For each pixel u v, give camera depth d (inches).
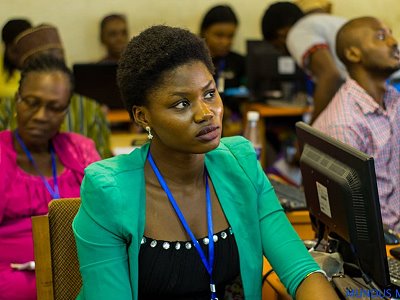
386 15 233.0
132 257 60.9
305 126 76.5
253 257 64.9
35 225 69.6
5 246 89.6
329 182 68.0
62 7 225.0
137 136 175.6
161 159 62.9
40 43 134.2
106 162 63.4
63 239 70.1
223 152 66.6
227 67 223.8
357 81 104.0
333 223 70.8
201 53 58.9
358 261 67.3
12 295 86.7
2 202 88.5
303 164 75.5
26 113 90.3
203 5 235.0
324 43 151.6
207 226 63.7
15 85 165.6
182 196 63.5
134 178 62.5
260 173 67.1
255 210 65.5
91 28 229.0
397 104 102.4
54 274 70.3
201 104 57.7
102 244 60.2
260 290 65.5
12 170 90.0
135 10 230.8
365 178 62.1
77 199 70.5
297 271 62.9
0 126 118.1
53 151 94.6
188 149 58.7
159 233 62.1
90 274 60.3
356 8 233.5
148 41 58.6
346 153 65.0
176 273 61.9
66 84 91.8
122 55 61.2
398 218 99.7
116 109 182.9
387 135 100.1
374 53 101.3
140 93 58.9
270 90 214.4
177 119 57.6
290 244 64.9
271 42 184.1
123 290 60.3
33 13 223.5
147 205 62.5
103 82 180.2
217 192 64.9
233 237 64.4
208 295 63.9
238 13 237.6
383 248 63.4
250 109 208.8
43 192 91.0
